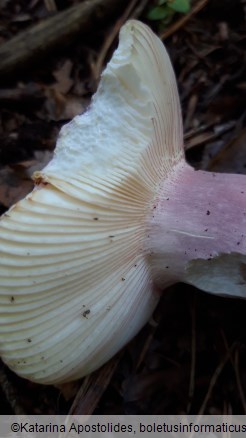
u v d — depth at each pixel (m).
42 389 0.11
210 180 0.09
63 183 0.08
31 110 0.13
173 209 0.09
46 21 0.13
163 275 0.10
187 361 0.11
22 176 0.12
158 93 0.09
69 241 0.08
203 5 0.13
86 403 0.10
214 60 0.13
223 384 0.11
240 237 0.09
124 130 0.08
